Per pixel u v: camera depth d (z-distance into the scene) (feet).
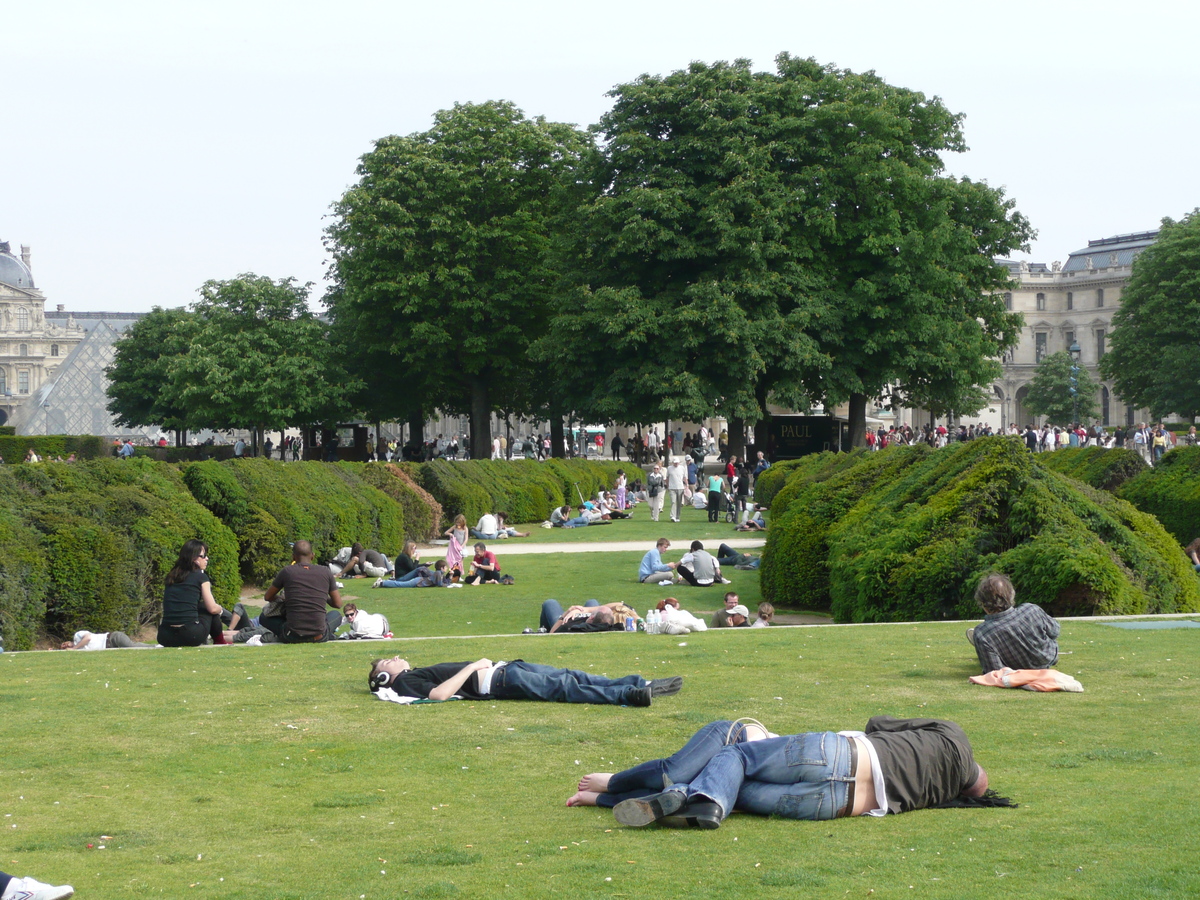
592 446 315.58
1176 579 53.31
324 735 25.48
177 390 222.07
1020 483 54.13
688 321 151.94
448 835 18.38
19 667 36.45
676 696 29.09
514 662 29.78
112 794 20.95
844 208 165.99
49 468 59.41
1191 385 263.08
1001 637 30.81
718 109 159.43
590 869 16.48
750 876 16.01
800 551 65.10
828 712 26.76
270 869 16.72
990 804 19.49
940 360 164.86
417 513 107.55
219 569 62.44
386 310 182.60
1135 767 21.50
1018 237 182.70
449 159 181.98
